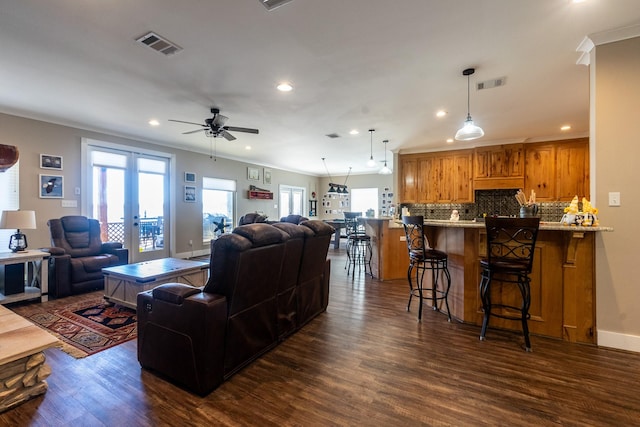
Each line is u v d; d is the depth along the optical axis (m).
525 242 2.77
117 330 2.84
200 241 7.03
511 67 2.90
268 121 4.67
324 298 3.35
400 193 7.00
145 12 2.07
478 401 1.80
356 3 1.98
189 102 3.81
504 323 2.86
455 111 4.19
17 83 3.25
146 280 3.09
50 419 1.65
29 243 4.32
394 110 4.14
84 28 2.26
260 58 2.71
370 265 5.30
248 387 1.94
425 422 1.63
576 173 5.50
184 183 6.67
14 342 1.87
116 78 3.12
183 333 1.90
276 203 9.69
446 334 2.75
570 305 2.60
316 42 2.46
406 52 2.62
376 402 1.79
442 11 2.07
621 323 2.44
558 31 2.32
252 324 2.21
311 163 9.11
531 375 2.07
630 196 2.39
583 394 1.86
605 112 2.43
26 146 4.30
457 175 6.45
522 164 5.84
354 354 2.38
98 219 5.19
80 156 4.89
